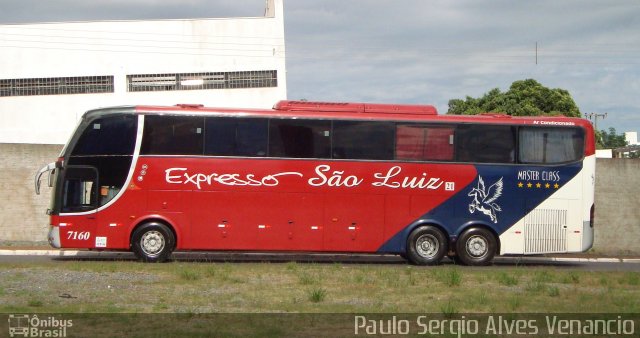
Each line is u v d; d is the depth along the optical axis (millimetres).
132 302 13312
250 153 21766
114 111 21562
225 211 21609
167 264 19953
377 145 22156
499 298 14438
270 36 44688
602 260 26812
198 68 44469
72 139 21469
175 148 21562
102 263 19875
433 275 18109
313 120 22000
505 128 22547
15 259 22141
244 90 44594
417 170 22188
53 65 44250
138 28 44312
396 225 22094
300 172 21859
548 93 60656
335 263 21516
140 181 21375
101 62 44312
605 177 30234
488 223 22328
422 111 22453
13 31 44094
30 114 44219
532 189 22500
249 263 21516
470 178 22328
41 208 28547
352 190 21969
